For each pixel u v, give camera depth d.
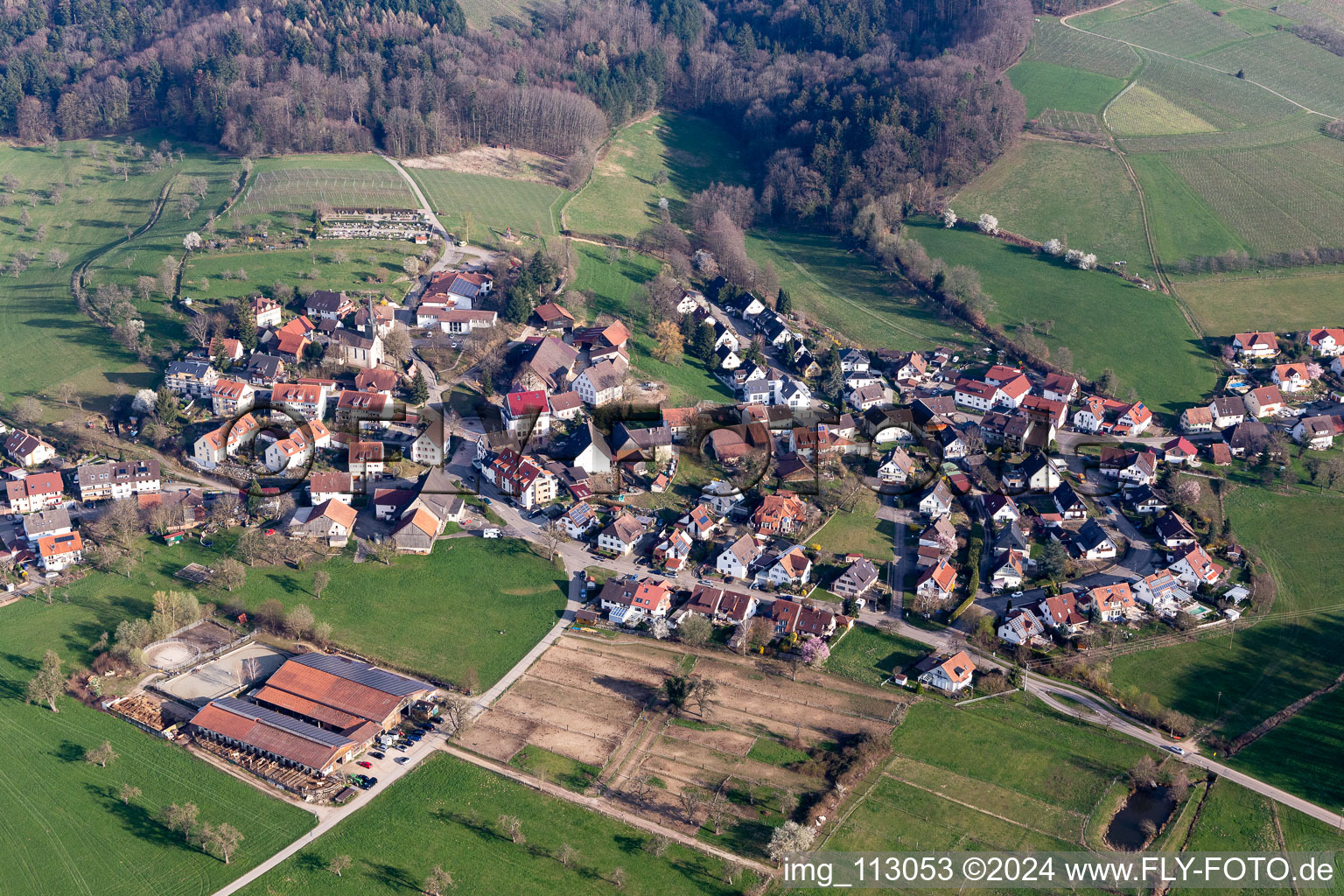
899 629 183.50
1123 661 177.75
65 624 177.50
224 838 135.88
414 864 135.75
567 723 160.75
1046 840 140.75
